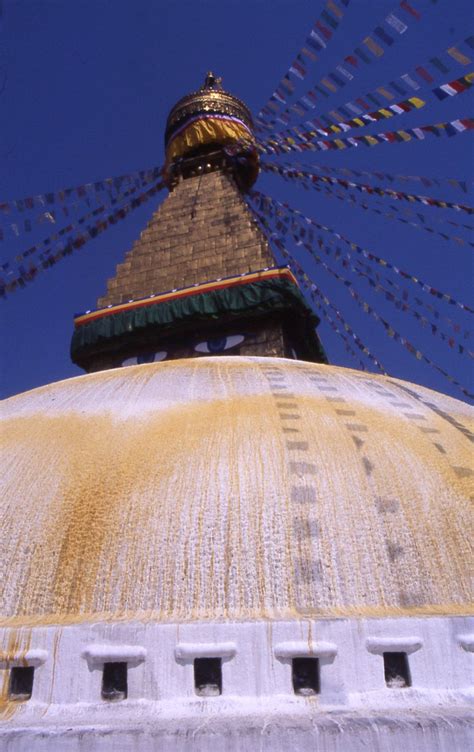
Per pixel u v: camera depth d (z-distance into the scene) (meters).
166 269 14.28
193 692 4.30
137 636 4.43
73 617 4.74
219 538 5.06
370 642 4.42
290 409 6.87
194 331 12.86
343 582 4.88
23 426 7.10
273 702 4.25
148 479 5.61
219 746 3.83
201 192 15.68
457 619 4.57
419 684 4.38
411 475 5.83
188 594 4.79
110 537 5.15
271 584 4.82
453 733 3.92
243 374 8.28
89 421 6.92
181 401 7.24
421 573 5.00
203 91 18.23
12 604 4.90
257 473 5.59
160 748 3.84
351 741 3.85
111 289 14.55
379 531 5.21
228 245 13.98
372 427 6.63
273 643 4.39
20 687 4.48
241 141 17.00
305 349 13.77
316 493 5.43
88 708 4.27
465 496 5.75
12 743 3.91
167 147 18.36
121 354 13.46
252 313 12.30
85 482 5.69
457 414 8.02
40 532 5.29
